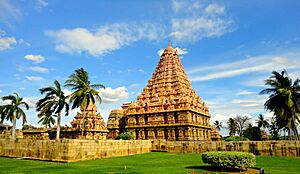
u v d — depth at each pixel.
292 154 32.38
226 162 19.08
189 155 36.94
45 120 70.81
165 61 76.19
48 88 42.38
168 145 45.25
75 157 29.00
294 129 37.84
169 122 63.97
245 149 36.25
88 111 73.38
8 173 19.59
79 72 44.75
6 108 53.19
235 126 108.44
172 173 18.25
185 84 74.56
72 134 71.31
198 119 68.38
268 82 40.41
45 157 30.02
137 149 42.28
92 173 18.95
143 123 68.31
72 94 43.41
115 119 82.62
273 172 18.75
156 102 69.06
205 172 18.78
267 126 95.88
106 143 34.78
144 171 19.45
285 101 38.06
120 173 18.62
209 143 40.06
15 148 34.12
